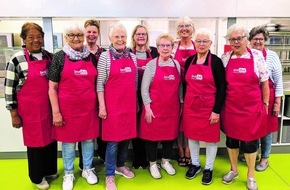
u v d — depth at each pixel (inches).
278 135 134.8
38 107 92.5
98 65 95.0
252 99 93.6
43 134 94.8
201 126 100.5
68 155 99.9
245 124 94.9
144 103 102.1
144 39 105.3
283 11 139.2
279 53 137.6
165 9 135.3
